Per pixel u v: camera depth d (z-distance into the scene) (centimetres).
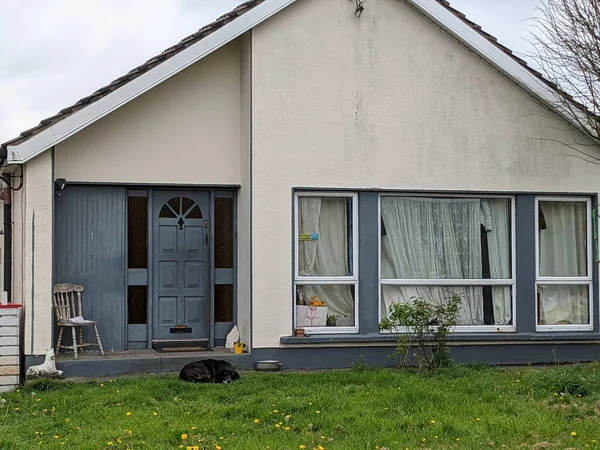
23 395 992
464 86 1268
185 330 1252
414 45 1248
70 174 1180
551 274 1323
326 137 1214
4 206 1229
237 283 1259
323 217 1238
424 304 1155
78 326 1178
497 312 1298
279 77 1198
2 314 1033
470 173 1270
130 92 1105
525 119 1293
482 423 862
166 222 1248
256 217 1186
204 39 1134
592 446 789
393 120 1241
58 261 1190
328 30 1216
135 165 1210
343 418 873
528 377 1089
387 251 1261
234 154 1250
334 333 1222
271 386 1027
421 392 975
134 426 845
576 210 1337
